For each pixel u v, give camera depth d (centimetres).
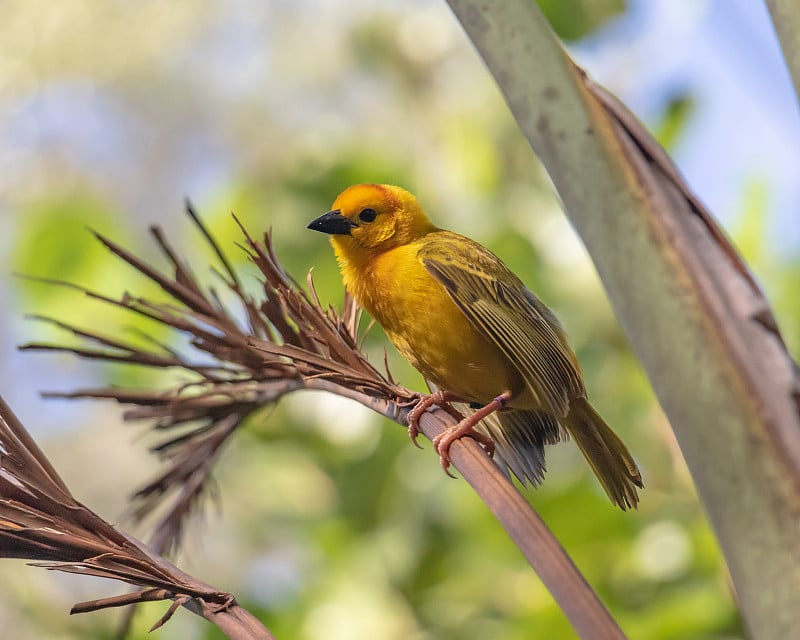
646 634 272
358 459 285
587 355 285
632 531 279
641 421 282
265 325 257
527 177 291
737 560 234
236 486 290
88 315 285
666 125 287
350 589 282
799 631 225
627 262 248
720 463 236
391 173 289
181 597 251
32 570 286
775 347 241
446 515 283
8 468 251
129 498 260
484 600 280
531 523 249
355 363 257
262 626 250
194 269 288
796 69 249
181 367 256
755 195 287
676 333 242
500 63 249
